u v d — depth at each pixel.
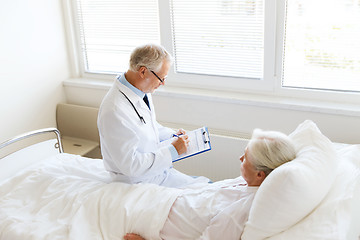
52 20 3.13
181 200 1.71
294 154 1.52
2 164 2.11
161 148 2.04
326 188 1.42
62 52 3.27
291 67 2.52
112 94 1.99
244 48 2.62
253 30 2.54
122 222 1.70
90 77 3.34
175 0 2.71
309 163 1.43
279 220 1.37
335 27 2.30
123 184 1.91
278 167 1.42
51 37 3.15
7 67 2.84
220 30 2.64
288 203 1.34
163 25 2.81
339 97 2.42
